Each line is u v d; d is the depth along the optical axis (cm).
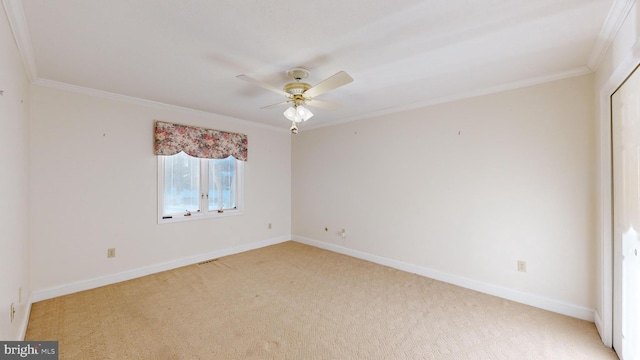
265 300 273
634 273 167
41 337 206
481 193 296
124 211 325
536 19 165
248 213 458
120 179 322
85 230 297
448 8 154
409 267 357
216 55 213
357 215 417
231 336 211
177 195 378
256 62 225
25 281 235
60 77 260
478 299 278
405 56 215
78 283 291
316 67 235
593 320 234
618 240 192
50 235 274
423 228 343
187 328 221
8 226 170
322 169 468
